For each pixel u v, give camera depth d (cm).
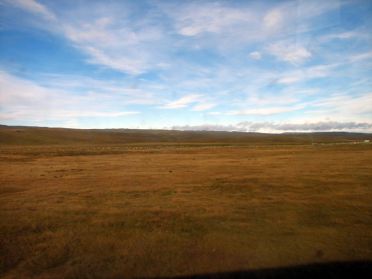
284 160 3741
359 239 941
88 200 1555
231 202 1473
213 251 871
